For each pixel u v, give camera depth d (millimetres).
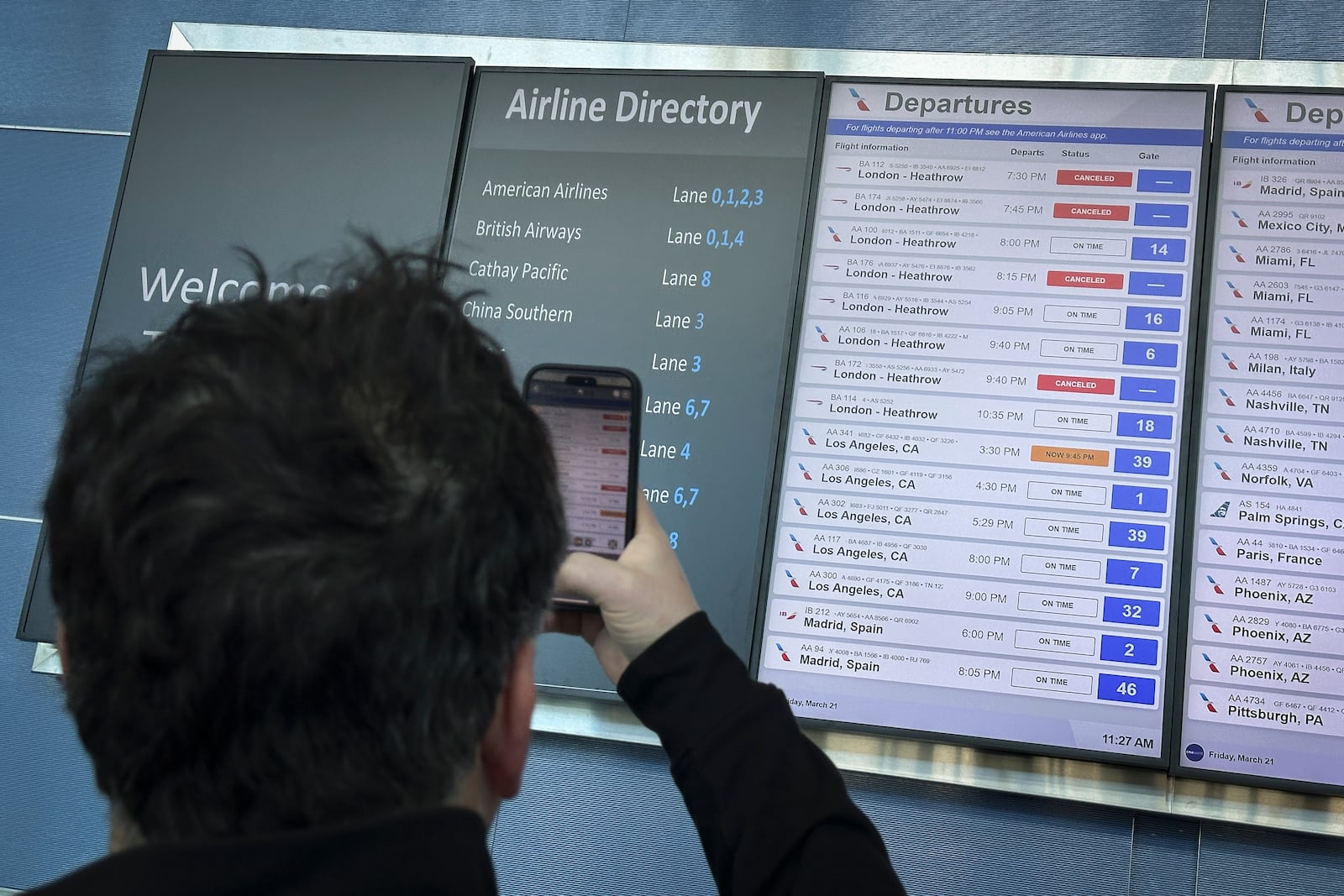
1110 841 1619
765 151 1786
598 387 906
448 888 361
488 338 448
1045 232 1713
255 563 347
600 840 1735
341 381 377
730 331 1739
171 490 349
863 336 1725
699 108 1819
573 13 1961
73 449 374
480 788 452
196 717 357
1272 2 1778
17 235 2025
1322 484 1594
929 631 1631
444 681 382
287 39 1992
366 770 371
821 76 1796
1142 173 1709
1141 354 1657
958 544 1647
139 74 2057
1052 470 1646
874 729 1609
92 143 2045
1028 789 1607
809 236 1763
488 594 394
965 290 1715
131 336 1859
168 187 1904
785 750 575
